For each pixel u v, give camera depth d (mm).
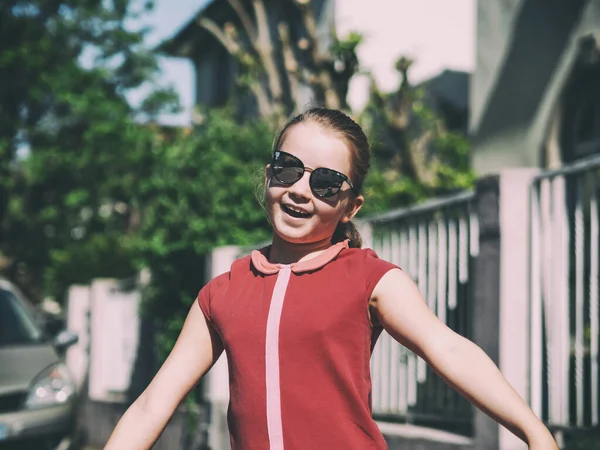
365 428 1971
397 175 10859
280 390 1974
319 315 1980
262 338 2006
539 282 5266
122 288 11273
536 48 10742
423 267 6363
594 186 4887
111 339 11445
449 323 6070
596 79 9945
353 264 2051
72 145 21438
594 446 4637
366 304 2008
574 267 5047
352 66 11211
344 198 2158
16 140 21516
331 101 11258
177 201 10031
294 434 1958
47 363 7719
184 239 9750
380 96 11062
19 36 20797
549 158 10484
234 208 9836
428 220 6316
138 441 2109
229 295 2111
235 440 2057
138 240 10266
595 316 4848
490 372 1862
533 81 10789
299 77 12062
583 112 10156
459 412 5949
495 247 5414
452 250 6055
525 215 5340
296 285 2039
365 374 2018
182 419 9023
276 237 2191
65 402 7527
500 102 11352
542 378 5242
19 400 7277
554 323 5133
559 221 5133
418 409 6340
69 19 22188
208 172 10008
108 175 20312
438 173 10836
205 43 21109
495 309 5383
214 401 8320
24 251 22719
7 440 7066
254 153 10273
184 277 9914
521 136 10969
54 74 20906
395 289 2004
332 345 1968
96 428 11227
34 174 21266
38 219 22359
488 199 5496
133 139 18516
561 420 5055
